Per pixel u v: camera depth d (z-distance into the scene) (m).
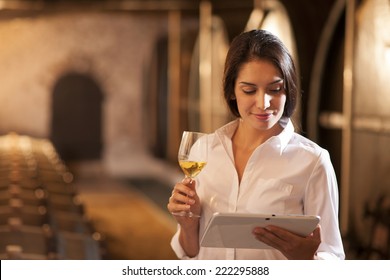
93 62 18.47
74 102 18.52
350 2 6.59
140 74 18.69
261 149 2.74
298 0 7.36
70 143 18.55
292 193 2.71
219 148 2.84
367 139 6.55
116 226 10.84
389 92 6.05
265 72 2.58
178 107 15.27
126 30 18.55
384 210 6.22
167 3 12.22
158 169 17.48
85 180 16.95
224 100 2.79
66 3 12.22
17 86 18.14
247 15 9.98
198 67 13.87
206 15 11.94
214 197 2.81
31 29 18.08
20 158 11.18
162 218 11.59
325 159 2.73
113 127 18.69
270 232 2.52
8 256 4.64
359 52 6.60
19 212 6.40
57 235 5.44
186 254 2.94
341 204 7.00
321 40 7.30
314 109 7.47
